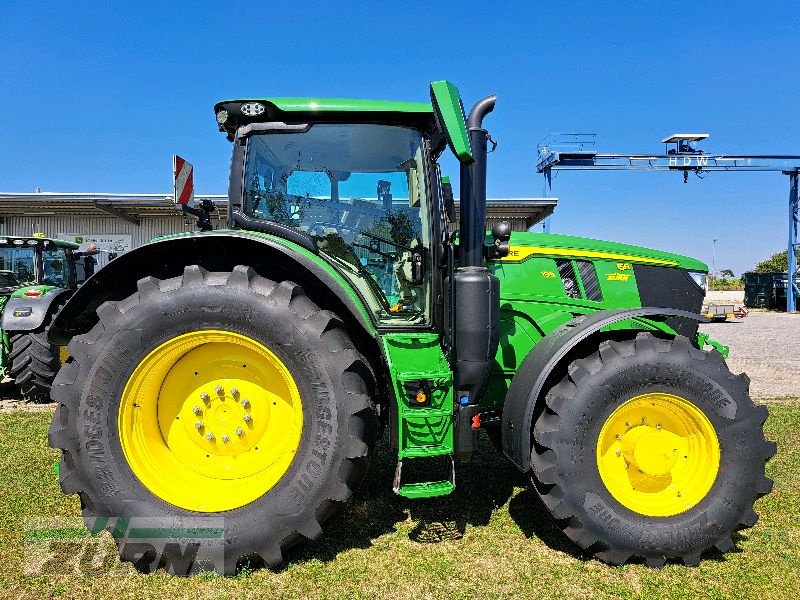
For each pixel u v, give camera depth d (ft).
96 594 8.35
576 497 9.18
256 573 8.94
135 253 9.78
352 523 10.69
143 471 9.20
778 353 35.09
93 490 8.99
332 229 11.11
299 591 8.43
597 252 12.47
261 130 10.80
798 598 8.30
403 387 9.48
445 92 9.43
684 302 12.87
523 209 54.19
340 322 9.53
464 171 9.86
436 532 10.36
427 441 9.48
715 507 9.29
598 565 9.23
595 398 9.30
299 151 11.01
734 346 38.81
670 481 9.78
